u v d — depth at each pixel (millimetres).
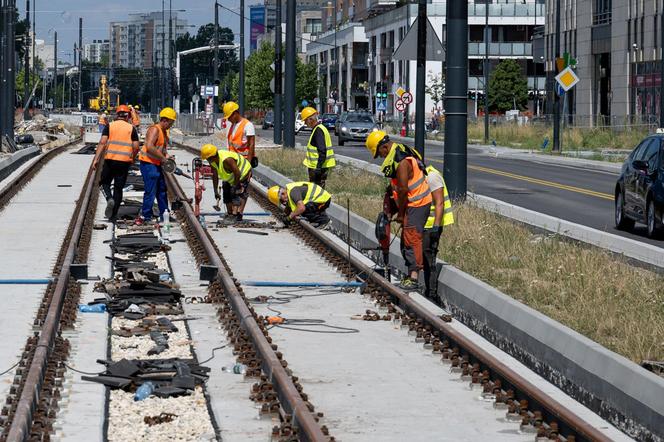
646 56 95500
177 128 118188
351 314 17031
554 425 10234
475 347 13047
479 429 10570
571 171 55719
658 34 92688
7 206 33938
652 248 23156
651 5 94062
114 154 28031
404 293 17266
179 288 18672
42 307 15922
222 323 15773
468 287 16875
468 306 16625
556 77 74000
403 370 13180
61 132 99750
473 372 12516
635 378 10820
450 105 27609
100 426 10422
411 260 18203
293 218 28156
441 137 105062
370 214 27812
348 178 39188
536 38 127938
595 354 11914
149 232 27328
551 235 22797
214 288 18109
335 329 15789
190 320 16109
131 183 41094
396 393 12016
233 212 28859
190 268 21312
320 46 196250
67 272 18266
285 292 19016
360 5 175500
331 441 9641
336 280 20203
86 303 17281
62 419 10633
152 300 17438
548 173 53594
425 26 30125
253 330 13875
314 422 9781
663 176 26859
